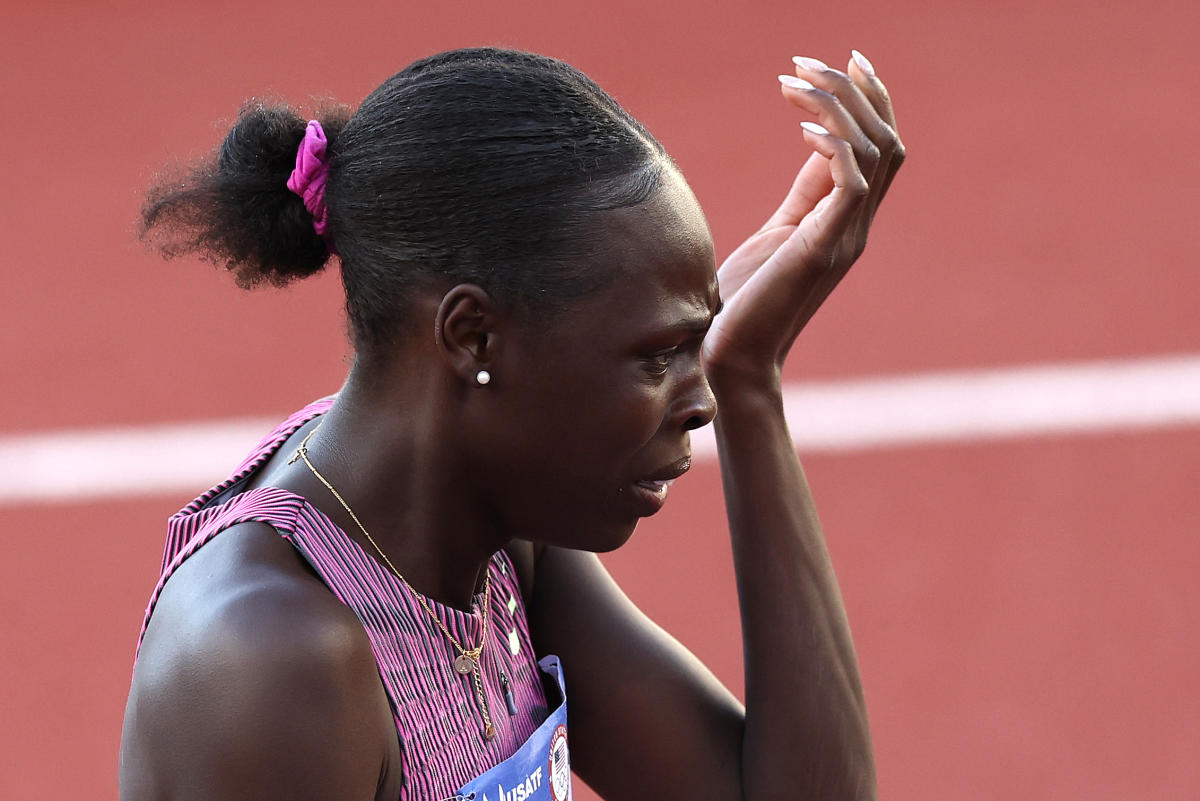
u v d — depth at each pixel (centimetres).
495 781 487
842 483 1938
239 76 3338
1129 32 3162
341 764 430
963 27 3266
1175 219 2495
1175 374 2108
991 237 2495
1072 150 2744
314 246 505
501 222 447
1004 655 1644
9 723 1644
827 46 3234
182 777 424
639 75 3186
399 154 457
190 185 508
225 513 483
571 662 591
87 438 2161
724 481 592
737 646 1661
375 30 3497
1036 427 2019
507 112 454
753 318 564
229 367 2308
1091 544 1805
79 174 2959
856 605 1731
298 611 435
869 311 2316
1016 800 1455
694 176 2767
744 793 590
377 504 481
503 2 3581
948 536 1831
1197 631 1661
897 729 1551
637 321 453
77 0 3753
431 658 483
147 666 440
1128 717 1549
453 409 469
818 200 622
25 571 1875
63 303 2517
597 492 475
